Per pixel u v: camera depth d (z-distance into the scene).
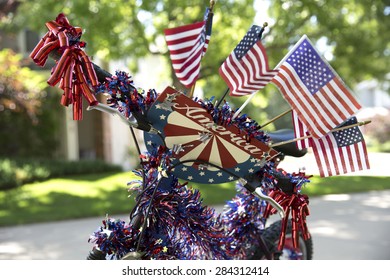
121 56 14.62
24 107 17.88
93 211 11.30
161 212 3.11
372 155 27.84
